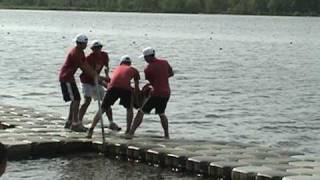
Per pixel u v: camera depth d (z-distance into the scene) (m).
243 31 172.00
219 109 34.25
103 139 20.48
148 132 25.45
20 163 19.00
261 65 68.81
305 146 24.16
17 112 27.38
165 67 21.58
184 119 30.33
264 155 19.02
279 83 49.56
